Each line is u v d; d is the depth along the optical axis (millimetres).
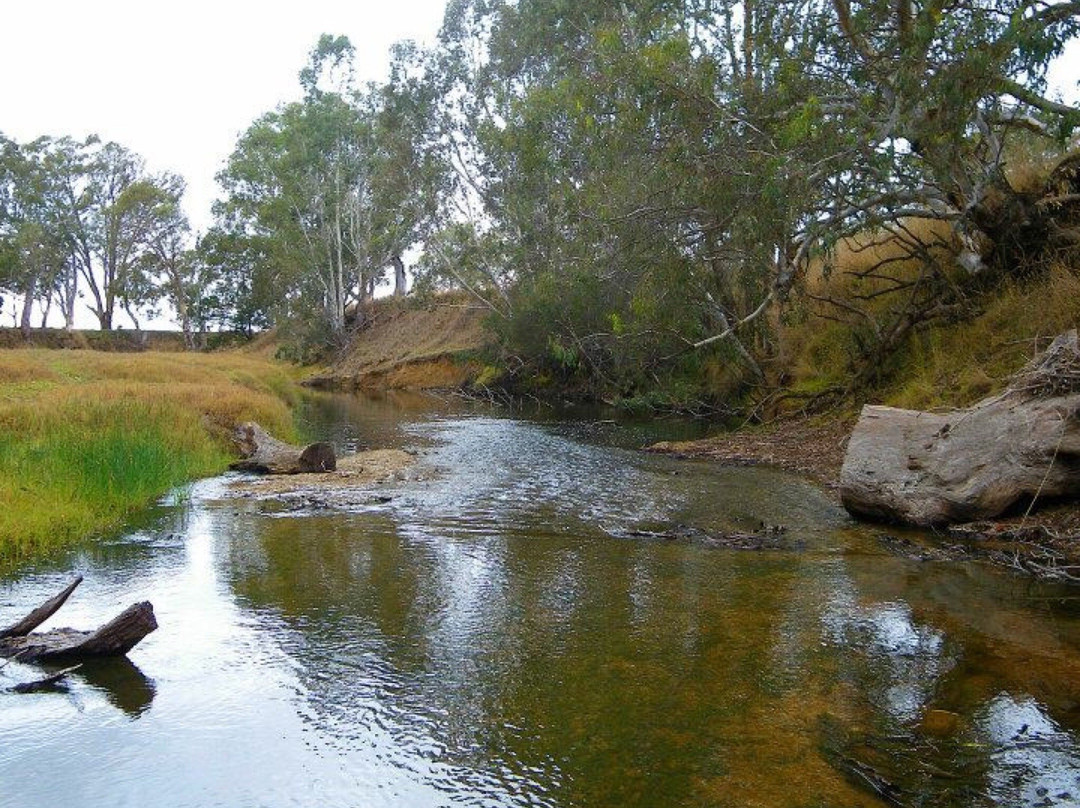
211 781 4035
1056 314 11820
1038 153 16078
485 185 35812
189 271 63031
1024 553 7957
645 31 16875
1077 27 9688
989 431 9000
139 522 9711
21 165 62688
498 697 4922
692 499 11266
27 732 4527
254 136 57531
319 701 4883
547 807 3789
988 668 5281
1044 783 3945
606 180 18953
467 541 8836
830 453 14352
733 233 14688
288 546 8555
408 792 3926
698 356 21594
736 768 4113
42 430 12953
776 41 13281
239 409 17484
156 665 5422
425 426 23156
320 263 52938
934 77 10492
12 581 7234
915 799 3826
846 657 5496
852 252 19844
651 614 6402
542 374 34750
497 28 35156
